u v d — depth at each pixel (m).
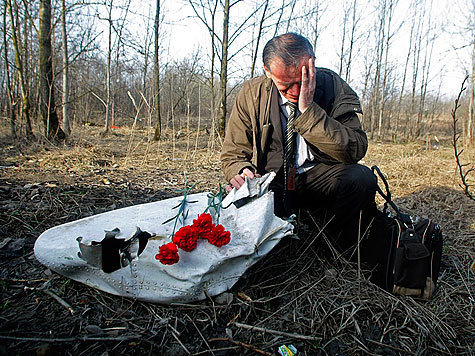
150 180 3.89
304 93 1.63
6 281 1.59
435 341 1.42
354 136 1.76
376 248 1.77
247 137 2.06
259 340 1.37
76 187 3.07
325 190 2.03
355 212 1.90
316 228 2.14
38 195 2.70
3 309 1.42
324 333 1.43
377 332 1.47
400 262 1.61
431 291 1.63
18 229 2.14
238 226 1.54
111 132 10.41
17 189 2.80
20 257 1.82
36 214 2.35
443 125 15.93
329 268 1.86
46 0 6.47
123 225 1.63
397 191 3.68
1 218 2.23
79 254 1.47
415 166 4.90
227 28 7.38
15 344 1.24
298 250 1.97
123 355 1.25
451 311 1.60
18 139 6.23
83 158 4.91
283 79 1.63
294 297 1.63
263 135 1.96
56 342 1.26
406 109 15.10
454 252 2.18
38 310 1.43
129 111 16.47
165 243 1.43
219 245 1.41
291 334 1.39
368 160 6.02
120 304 1.48
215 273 1.43
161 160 5.45
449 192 3.62
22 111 6.87
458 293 1.74
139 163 5.11
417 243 1.61
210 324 1.41
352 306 1.59
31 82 8.11
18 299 1.49
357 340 1.40
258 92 1.97
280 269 1.83
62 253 1.50
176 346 1.30
